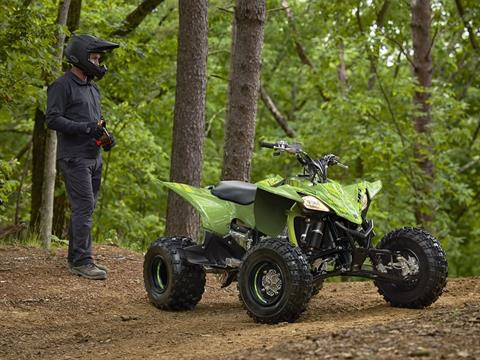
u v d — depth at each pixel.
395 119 19.50
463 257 28.12
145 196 20.19
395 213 19.53
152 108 19.69
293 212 7.08
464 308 6.37
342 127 20.80
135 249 12.86
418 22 19.72
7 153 21.77
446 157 18.97
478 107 28.16
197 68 10.65
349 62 21.98
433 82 20.38
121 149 18.23
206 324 7.23
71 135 8.98
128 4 18.09
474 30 22.45
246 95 11.07
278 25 25.30
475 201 28.34
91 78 9.16
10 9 10.27
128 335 6.96
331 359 4.78
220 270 7.79
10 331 7.16
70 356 6.21
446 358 4.63
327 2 21.34
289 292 6.68
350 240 6.88
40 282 8.95
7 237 11.81
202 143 10.81
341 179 21.98
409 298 7.24
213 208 7.75
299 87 27.69
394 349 4.86
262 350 5.33
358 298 8.49
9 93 10.48
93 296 8.54
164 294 8.01
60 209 13.92
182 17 10.64
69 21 13.76
